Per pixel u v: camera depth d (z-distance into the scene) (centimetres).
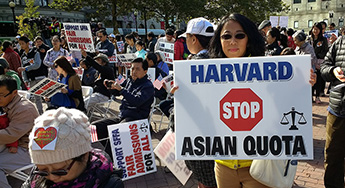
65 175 126
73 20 4169
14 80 300
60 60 458
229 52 186
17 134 298
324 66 262
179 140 176
